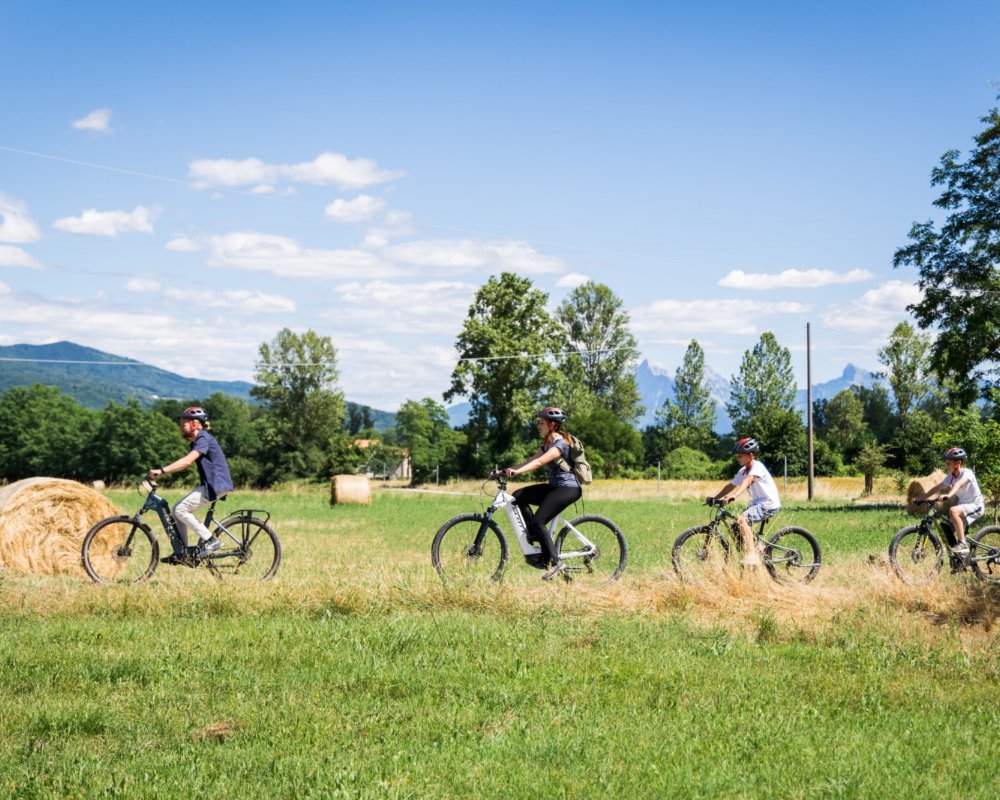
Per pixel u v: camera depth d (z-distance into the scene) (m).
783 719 5.98
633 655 7.50
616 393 99.50
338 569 12.91
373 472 101.88
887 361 86.69
